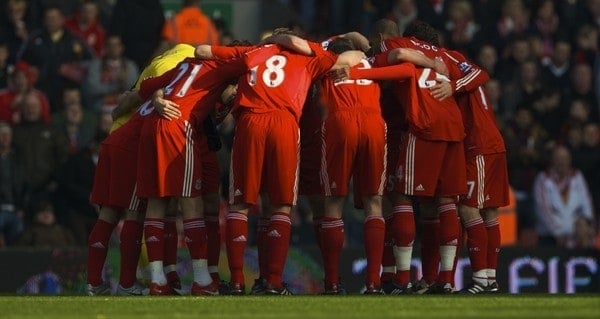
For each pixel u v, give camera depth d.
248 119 35.53
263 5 65.38
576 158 58.16
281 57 35.91
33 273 45.84
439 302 30.33
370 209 36.41
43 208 50.47
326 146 36.00
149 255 36.59
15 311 27.75
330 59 36.00
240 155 35.66
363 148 35.84
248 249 45.56
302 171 38.03
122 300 31.89
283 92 35.56
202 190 37.53
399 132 37.38
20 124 52.88
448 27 63.66
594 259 50.09
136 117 38.00
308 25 67.81
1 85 57.62
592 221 57.22
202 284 36.44
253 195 35.62
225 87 36.91
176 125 35.94
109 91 57.03
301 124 37.91
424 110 36.09
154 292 36.38
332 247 36.44
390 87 37.50
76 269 46.09
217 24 62.00
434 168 36.25
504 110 60.28
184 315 25.97
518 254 49.41
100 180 38.47
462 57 37.59
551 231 56.12
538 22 65.25
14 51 58.81
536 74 61.84
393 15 64.06
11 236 51.59
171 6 65.75
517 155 56.75
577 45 64.44
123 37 59.12
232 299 32.19
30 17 60.41
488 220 38.56
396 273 37.06
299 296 34.50
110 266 45.56
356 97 35.84
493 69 61.50
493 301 30.78
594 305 28.98
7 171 51.75
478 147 37.34
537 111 60.06
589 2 66.62
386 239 38.44
